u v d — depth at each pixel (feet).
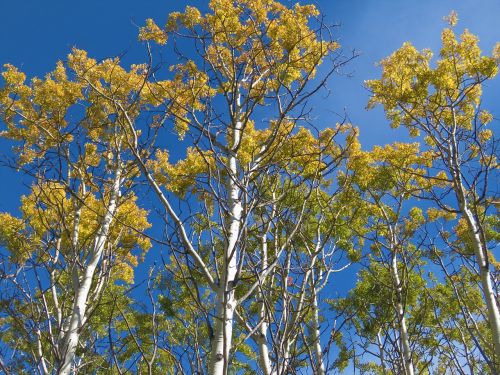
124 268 29.35
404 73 32.89
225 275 13.24
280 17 22.95
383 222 36.83
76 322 20.94
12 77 29.60
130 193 26.91
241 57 22.44
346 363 23.43
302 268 15.60
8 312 19.24
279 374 12.34
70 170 24.77
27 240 24.32
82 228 25.59
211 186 14.06
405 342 26.73
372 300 25.32
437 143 27.50
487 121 31.53
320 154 16.35
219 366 12.34
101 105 26.61
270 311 13.73
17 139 28.58
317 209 24.36
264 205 15.55
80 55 29.32
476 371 24.30
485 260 23.21
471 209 26.94
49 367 19.57
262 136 24.27
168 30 24.64
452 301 30.94
